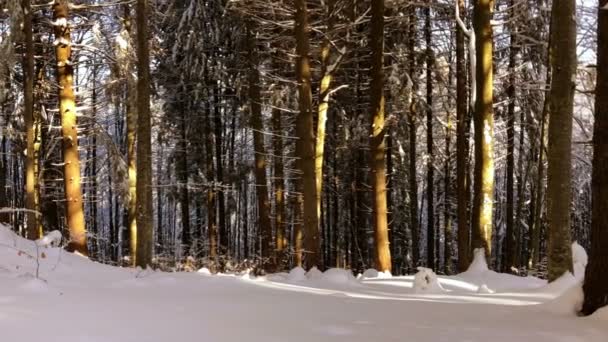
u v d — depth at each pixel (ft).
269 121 74.74
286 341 14.34
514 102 68.03
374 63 42.50
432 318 18.34
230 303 20.21
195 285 26.37
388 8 56.44
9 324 13.78
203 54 73.61
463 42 56.95
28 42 45.91
